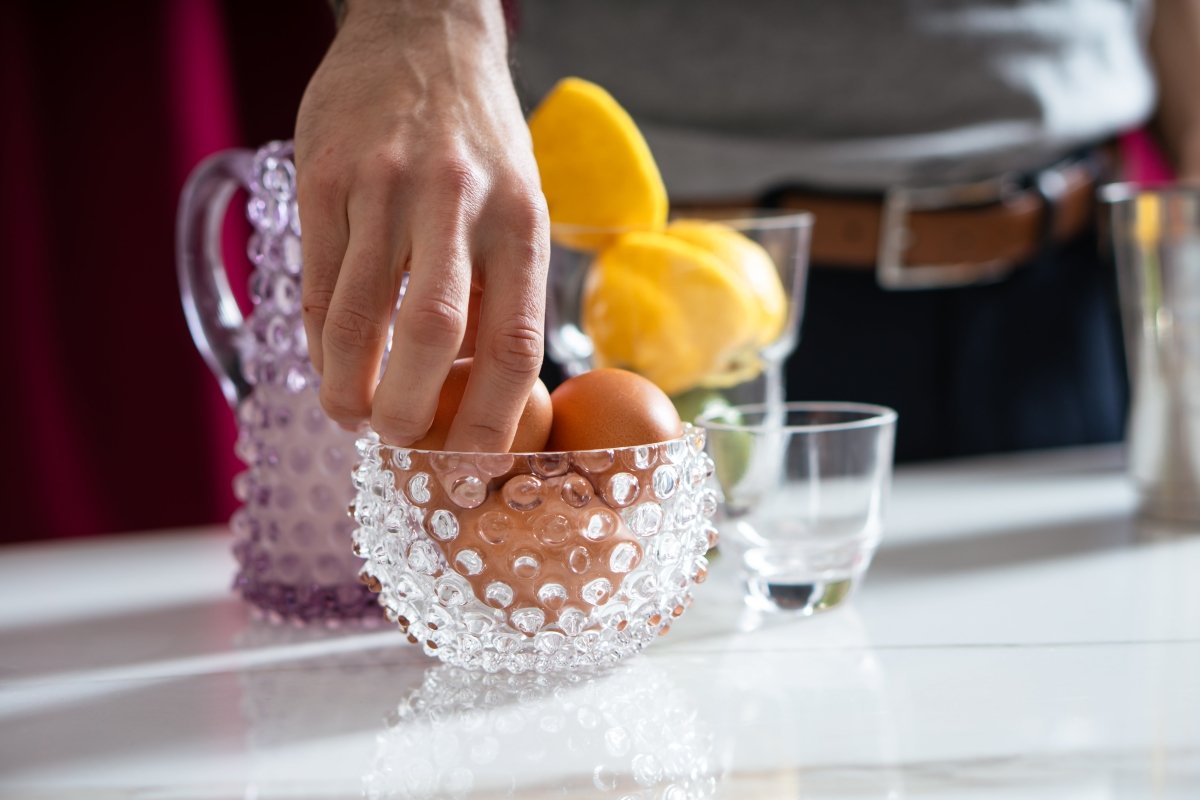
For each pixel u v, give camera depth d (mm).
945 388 1419
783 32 1309
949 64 1323
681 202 1343
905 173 1336
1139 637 805
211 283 871
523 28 1349
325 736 730
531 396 756
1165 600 853
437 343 721
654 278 884
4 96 1701
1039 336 1431
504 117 772
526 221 740
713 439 846
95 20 1713
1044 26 1341
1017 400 1440
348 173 750
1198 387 970
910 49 1315
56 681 798
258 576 862
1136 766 686
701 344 890
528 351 731
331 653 823
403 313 724
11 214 1727
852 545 846
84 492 1820
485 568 744
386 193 740
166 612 893
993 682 761
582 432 762
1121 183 1459
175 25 1730
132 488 1838
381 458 756
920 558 939
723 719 734
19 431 1769
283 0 1774
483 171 745
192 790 690
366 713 750
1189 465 978
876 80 1321
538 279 740
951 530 994
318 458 842
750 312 893
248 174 860
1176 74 1507
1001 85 1329
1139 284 985
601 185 901
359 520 775
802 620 848
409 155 745
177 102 1742
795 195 1331
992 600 864
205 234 870
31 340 1761
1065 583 884
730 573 932
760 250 928
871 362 1395
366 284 736
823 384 1394
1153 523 990
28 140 1725
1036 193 1365
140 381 1814
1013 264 1386
